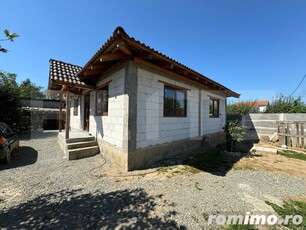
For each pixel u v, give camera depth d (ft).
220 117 33.71
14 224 7.79
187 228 7.49
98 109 22.27
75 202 9.73
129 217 8.27
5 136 17.99
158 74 17.94
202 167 15.99
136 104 15.31
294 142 25.91
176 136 20.97
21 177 13.51
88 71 18.28
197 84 25.39
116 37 10.90
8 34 6.77
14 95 37.91
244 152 22.81
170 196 10.36
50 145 25.64
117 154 16.20
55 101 63.72
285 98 52.19
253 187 11.75
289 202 9.82
